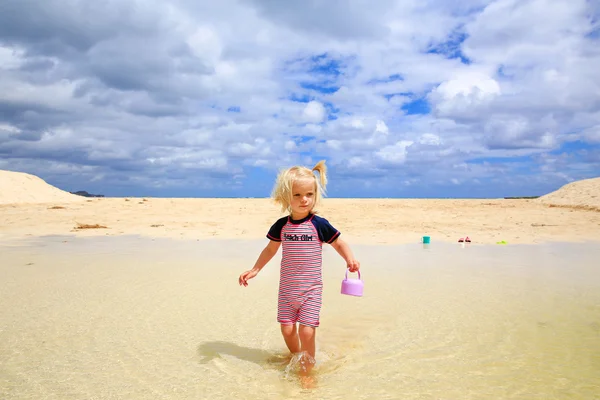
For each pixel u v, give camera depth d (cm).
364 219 1401
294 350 316
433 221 1359
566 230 1163
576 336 344
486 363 293
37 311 415
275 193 340
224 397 248
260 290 508
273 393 254
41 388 257
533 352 311
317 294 320
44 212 1513
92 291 496
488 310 421
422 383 264
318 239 330
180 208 1673
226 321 391
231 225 1270
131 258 734
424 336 350
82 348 322
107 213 1516
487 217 1448
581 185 1970
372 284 541
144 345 330
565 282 545
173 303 448
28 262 688
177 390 257
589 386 256
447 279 568
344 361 303
